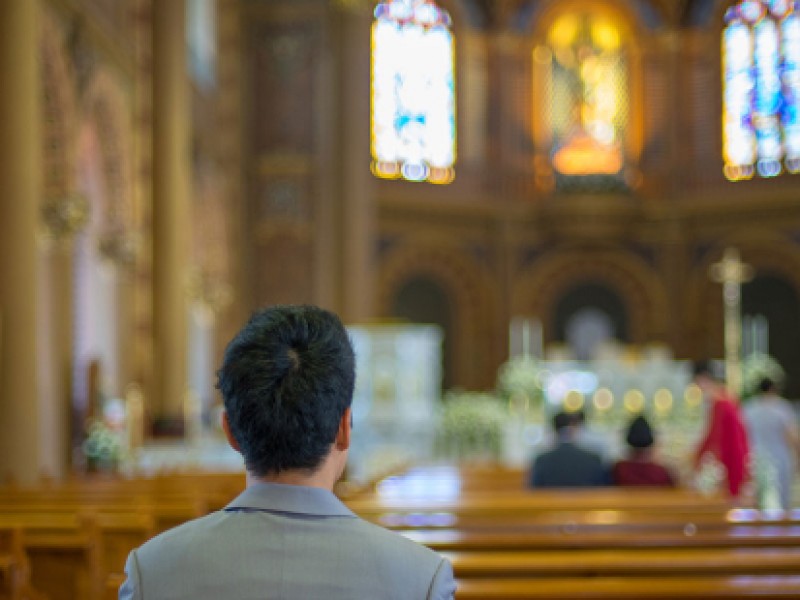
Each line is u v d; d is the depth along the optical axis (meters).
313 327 2.09
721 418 10.46
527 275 32.12
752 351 30.78
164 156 20.14
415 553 1.96
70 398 15.76
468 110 31.98
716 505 6.89
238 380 2.03
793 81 30.47
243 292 27.23
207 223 25.98
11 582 4.62
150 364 20.06
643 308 32.12
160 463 18.59
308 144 27.39
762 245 30.78
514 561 4.26
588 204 31.08
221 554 1.93
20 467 12.47
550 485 8.82
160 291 20.09
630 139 32.56
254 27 27.70
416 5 31.23
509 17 32.47
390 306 30.97
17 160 12.73
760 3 30.97
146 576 1.94
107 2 18.33
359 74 27.08
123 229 19.12
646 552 4.82
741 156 31.19
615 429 20.39
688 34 32.22
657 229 31.98
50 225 15.55
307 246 27.17
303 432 2.00
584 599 3.77
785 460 11.05
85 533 5.62
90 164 18.73
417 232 31.03
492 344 31.92
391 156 30.83
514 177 32.25
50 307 15.64
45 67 15.21
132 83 19.80
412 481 10.35
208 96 25.72
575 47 32.69
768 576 4.16
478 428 20.88
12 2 12.80
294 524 1.96
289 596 1.89
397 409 20.55
